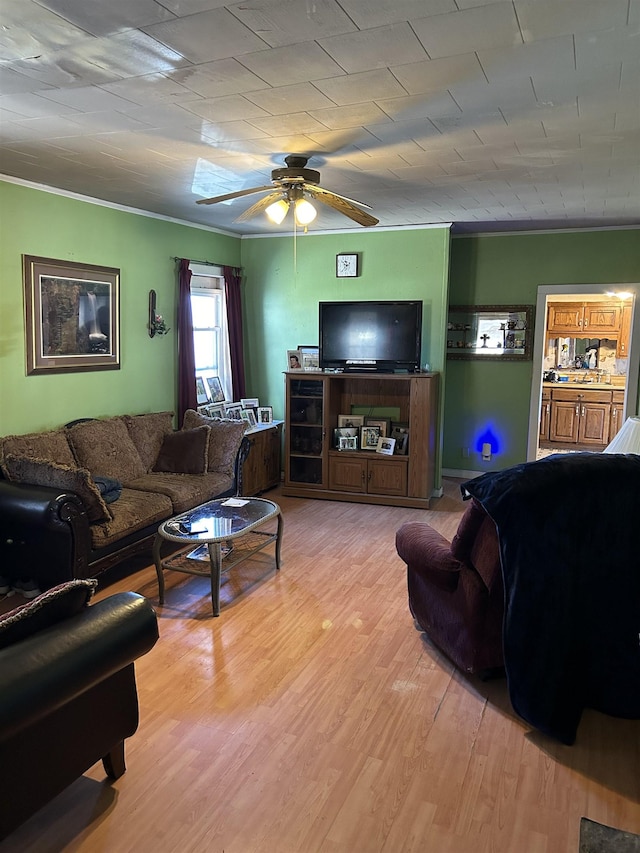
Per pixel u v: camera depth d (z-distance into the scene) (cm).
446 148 325
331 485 596
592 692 262
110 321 488
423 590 322
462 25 189
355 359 591
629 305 837
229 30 193
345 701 271
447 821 204
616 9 179
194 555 407
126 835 198
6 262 400
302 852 191
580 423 854
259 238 649
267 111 269
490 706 269
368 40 200
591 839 197
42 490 349
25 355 417
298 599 373
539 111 267
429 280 585
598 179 392
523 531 239
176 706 266
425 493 567
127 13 182
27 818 182
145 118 280
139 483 457
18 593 373
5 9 180
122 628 198
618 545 246
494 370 643
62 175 392
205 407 597
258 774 225
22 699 163
